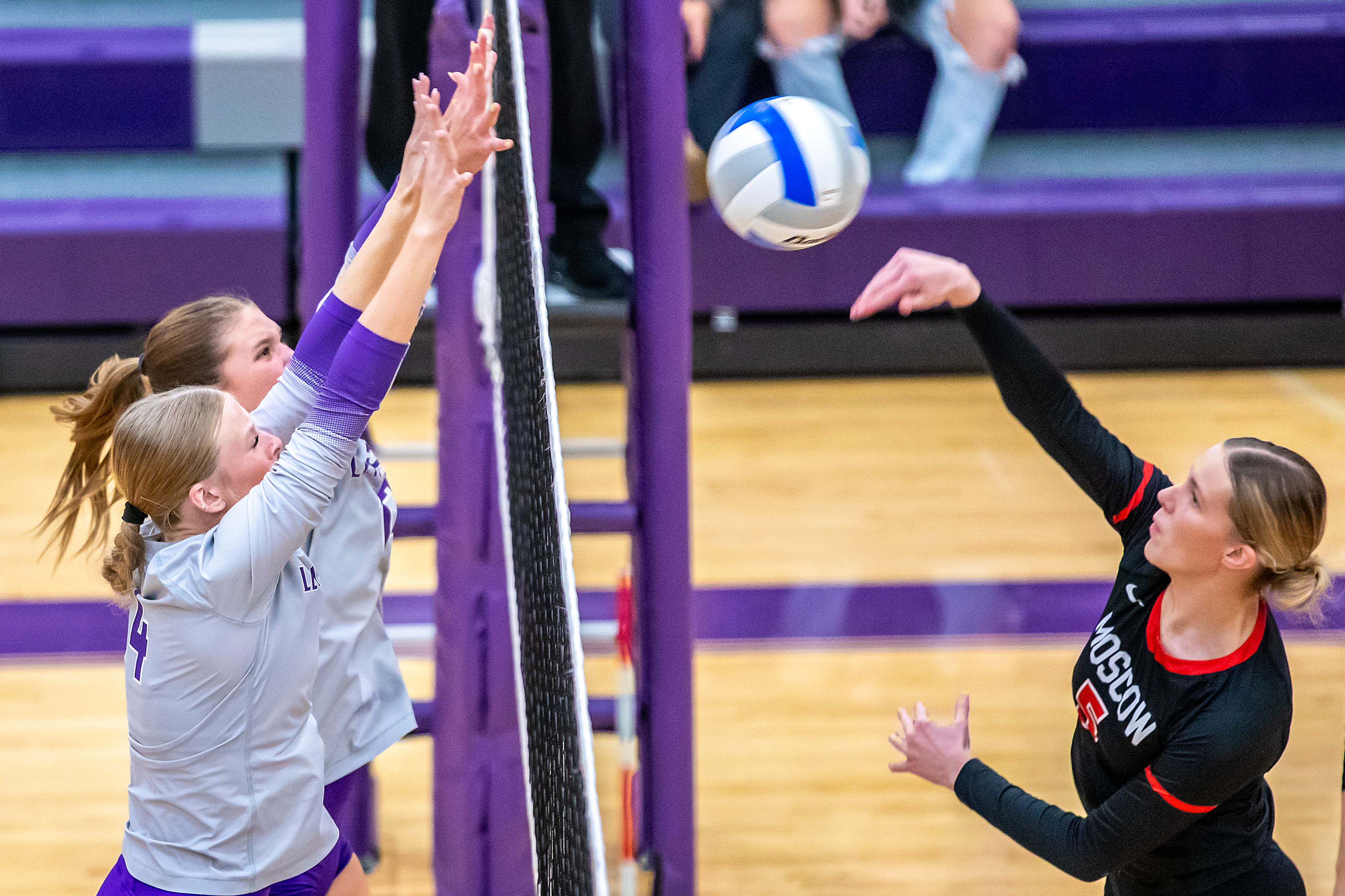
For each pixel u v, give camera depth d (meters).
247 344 7.61
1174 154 28.11
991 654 15.91
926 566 18.30
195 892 6.57
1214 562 6.55
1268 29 27.20
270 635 6.50
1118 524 7.66
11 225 25.03
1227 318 26.62
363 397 6.27
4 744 13.98
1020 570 18.14
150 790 6.64
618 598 10.96
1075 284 26.42
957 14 26.36
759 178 9.16
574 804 6.40
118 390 7.33
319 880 7.52
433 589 17.84
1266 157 28.03
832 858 11.81
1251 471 6.43
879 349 26.70
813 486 21.27
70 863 11.73
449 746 9.95
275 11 27.67
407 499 20.52
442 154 6.19
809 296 26.27
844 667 15.63
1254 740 6.53
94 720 14.59
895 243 26.11
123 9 27.34
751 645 16.22
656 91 9.98
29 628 16.80
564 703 6.92
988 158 28.09
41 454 22.67
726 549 18.91
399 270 6.20
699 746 13.84
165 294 25.38
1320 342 26.70
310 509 6.27
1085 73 27.48
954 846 12.04
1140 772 6.95
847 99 26.53
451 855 9.95
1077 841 6.86
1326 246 26.28
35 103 26.02
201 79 25.91
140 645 6.54
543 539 7.89
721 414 24.73
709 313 26.48
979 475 21.67
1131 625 7.04
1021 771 13.02
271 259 25.42
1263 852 7.13
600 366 25.97
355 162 10.22
